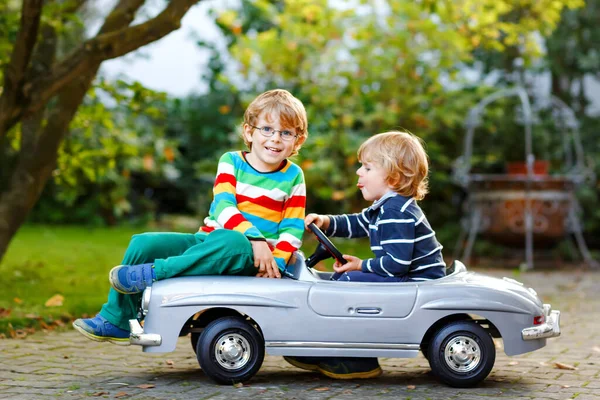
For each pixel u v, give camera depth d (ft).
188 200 50.21
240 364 11.52
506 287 11.95
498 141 40.37
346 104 35.65
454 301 11.49
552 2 28.66
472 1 28.73
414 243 11.96
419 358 14.35
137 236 12.15
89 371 12.58
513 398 10.98
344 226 12.59
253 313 11.29
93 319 12.05
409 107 35.86
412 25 34.47
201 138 48.62
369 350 11.41
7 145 42.19
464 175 33.45
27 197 21.20
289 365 13.56
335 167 35.53
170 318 11.25
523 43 30.94
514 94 40.55
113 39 17.20
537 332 11.75
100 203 45.75
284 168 12.22
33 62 21.70
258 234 11.68
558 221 32.91
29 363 13.15
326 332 11.35
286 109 11.88
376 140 12.30
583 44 42.37
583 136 41.75
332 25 34.32
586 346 15.60
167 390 11.16
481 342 11.61
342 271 12.15
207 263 11.56
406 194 12.12
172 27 17.22
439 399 10.84
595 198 39.06
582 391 11.48
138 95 21.07
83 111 23.34
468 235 38.32
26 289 20.81
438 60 35.83
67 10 21.34
